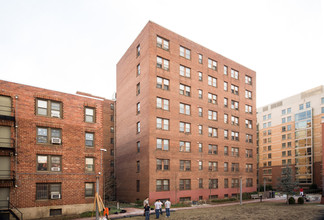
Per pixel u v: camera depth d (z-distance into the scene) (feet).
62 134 83.51
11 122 74.23
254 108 183.62
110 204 123.44
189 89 142.61
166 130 127.65
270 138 290.35
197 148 139.85
